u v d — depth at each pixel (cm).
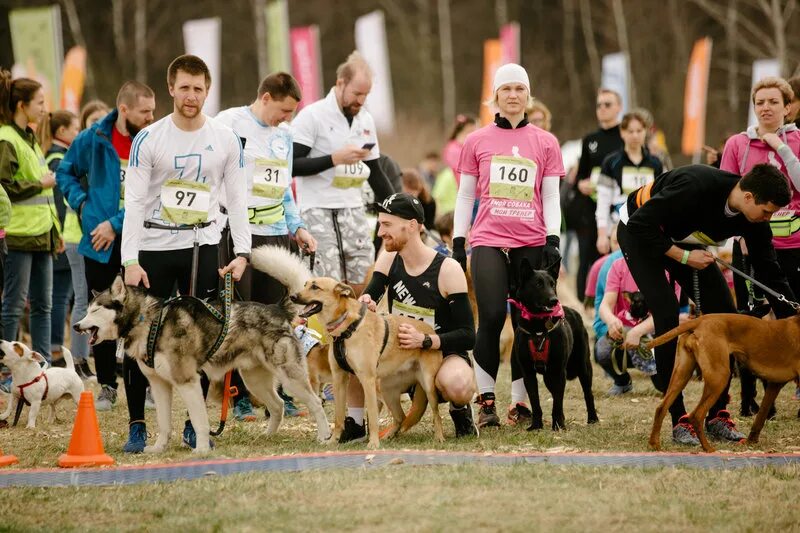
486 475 861
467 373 1049
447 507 764
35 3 5769
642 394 1424
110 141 1219
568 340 1114
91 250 1220
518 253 1159
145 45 6259
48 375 1220
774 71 4059
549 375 1114
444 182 2362
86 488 854
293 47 4022
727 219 1024
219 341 1017
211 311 1015
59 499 816
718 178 1012
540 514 748
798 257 1184
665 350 1053
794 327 1016
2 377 1424
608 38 6606
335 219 1396
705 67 4066
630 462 930
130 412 1037
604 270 1452
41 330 1450
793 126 1175
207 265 1051
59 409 1333
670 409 1066
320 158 1327
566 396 1412
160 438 1024
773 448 1021
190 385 1003
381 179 1445
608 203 1738
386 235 1062
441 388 1050
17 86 1367
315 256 1388
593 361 1766
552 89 6700
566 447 1003
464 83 6769
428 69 6625
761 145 1168
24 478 892
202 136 1025
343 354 1017
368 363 1013
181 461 954
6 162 1354
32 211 1392
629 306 1399
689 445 1032
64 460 943
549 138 1170
